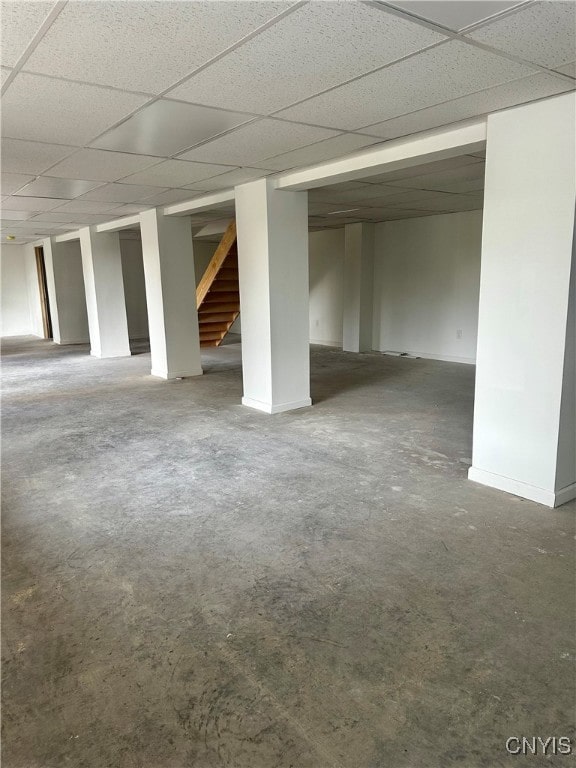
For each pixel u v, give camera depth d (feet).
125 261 39.55
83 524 9.61
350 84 7.85
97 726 5.27
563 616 6.80
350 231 29.37
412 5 5.50
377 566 8.04
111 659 6.20
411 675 5.86
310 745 5.01
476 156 12.94
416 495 10.57
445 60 7.02
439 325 27.09
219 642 6.47
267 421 16.12
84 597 7.41
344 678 5.84
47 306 39.99
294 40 6.32
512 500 10.25
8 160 12.38
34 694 5.69
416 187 17.39
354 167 12.77
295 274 16.62
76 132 10.13
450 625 6.66
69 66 7.00
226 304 30.83
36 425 16.15
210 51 6.61
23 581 7.82
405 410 17.26
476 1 5.43
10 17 5.58
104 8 5.42
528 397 9.98
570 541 8.66
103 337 29.63
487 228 10.07
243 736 5.13
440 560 8.17
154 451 13.60
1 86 7.68
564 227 8.95
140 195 17.93
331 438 14.42
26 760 4.91
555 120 8.75
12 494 11.01
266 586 7.61
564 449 9.84
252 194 15.88
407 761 4.83
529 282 9.59
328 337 33.68
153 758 4.91
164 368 23.22
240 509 10.12
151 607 7.17
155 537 9.09
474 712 5.34
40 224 26.99
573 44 6.54
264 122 9.68
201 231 35.24
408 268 28.04
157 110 8.91
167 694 5.66
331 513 9.86
